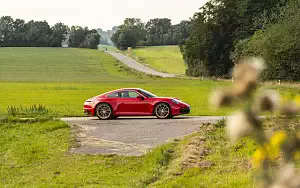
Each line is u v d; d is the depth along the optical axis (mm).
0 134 19094
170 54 164000
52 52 158250
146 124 20125
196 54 88438
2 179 13461
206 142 14859
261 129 1053
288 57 56469
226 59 85125
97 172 13500
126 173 13312
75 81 80062
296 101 1085
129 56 153625
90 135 18297
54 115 23125
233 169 12023
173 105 22234
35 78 91188
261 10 77938
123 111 22359
